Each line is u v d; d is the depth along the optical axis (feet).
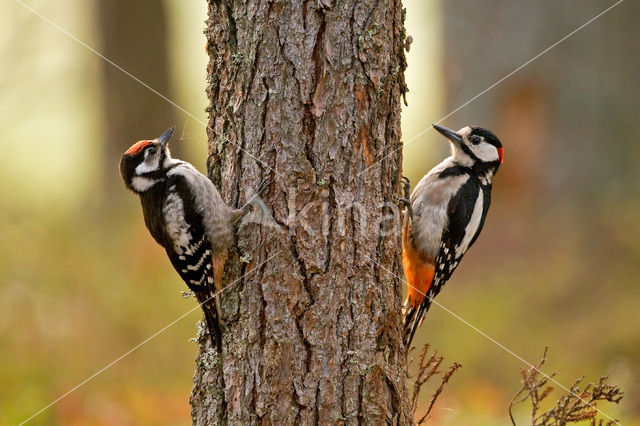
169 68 64.18
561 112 58.44
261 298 22.63
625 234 54.39
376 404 22.61
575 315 51.49
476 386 46.26
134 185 26.17
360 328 22.56
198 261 23.90
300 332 22.35
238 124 22.95
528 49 58.65
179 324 46.65
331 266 22.34
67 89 63.77
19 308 44.45
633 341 48.49
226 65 23.20
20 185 58.34
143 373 43.70
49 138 65.36
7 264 46.88
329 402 22.31
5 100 62.49
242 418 22.76
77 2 63.67
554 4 58.13
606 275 53.21
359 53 22.18
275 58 22.20
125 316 46.09
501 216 58.34
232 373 22.99
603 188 57.77
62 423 37.14
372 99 22.47
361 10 22.12
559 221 57.06
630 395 42.50
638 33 57.82
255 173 22.67
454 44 60.39
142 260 49.90
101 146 62.95
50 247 49.21
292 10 22.03
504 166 59.21
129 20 62.80
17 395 38.52
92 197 58.03
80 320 44.70
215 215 23.16
